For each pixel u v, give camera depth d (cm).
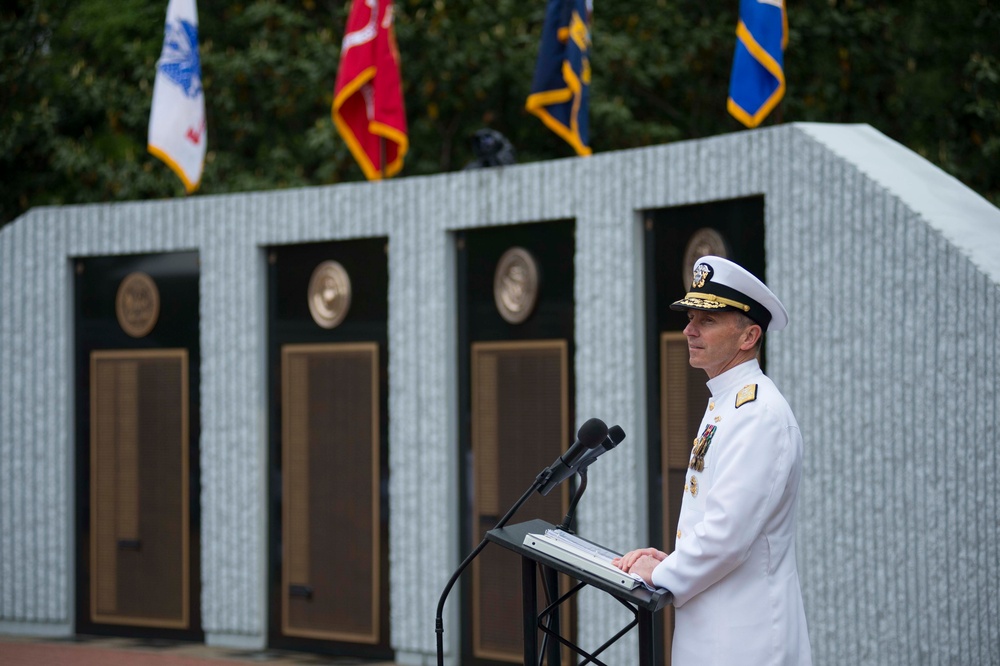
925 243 1456
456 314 2000
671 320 1766
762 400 980
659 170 1759
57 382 2286
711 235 1714
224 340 2172
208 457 2177
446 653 1955
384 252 2061
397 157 2270
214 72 3706
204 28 3891
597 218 1825
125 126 3781
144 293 2252
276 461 2141
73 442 2288
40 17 3559
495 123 3769
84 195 3694
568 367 1872
